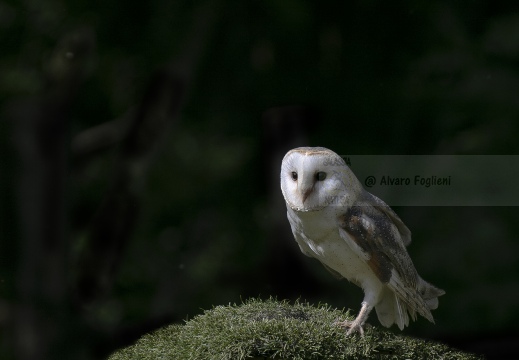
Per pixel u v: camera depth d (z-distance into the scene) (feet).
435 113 43.32
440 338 36.81
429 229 40.93
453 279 39.73
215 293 44.65
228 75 44.32
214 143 46.24
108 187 42.19
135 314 43.04
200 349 15.21
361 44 43.37
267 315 16.46
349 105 43.93
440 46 43.45
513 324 37.96
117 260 42.14
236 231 46.96
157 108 41.50
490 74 42.88
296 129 42.75
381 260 17.24
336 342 15.49
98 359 40.27
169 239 47.24
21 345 39.32
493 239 40.09
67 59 38.34
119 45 41.11
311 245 17.94
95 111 44.93
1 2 41.27
